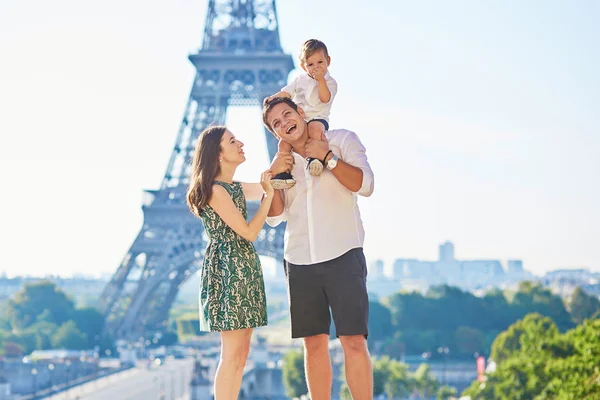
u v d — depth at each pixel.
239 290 20.22
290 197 19.89
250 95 184.25
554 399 99.88
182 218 188.75
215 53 184.50
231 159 20.52
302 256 19.64
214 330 20.20
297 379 189.88
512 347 197.00
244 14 194.00
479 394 137.62
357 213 19.95
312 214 19.53
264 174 19.67
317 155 19.20
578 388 84.50
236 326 20.11
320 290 19.69
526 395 119.44
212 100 185.00
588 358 92.19
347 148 19.75
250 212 134.00
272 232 174.12
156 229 190.50
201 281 20.73
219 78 184.62
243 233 19.98
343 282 19.38
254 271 20.55
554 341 131.88
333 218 19.50
